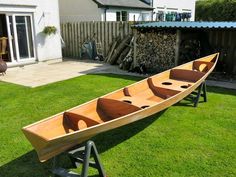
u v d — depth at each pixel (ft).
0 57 40.06
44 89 29.91
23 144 17.60
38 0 44.24
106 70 40.09
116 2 58.90
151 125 20.16
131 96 20.48
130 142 17.71
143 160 15.62
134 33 39.01
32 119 21.62
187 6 83.87
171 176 14.14
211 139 17.97
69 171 14.05
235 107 23.77
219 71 36.73
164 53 37.63
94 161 14.42
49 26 46.19
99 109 17.54
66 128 14.85
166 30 36.73
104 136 18.56
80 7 57.06
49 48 47.24
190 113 22.40
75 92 28.71
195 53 39.29
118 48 44.11
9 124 20.66
